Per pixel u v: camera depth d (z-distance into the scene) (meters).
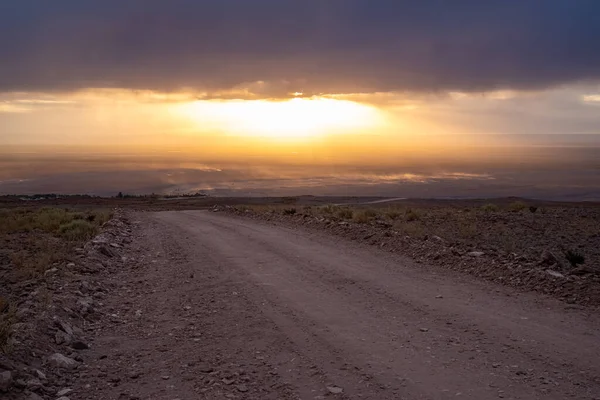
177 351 7.02
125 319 8.64
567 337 7.19
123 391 5.75
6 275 11.73
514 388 5.60
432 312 8.54
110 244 16.02
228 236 19.05
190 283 11.20
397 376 5.99
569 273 10.74
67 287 10.12
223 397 5.55
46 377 6.00
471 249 13.55
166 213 32.91
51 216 25.48
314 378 6.00
